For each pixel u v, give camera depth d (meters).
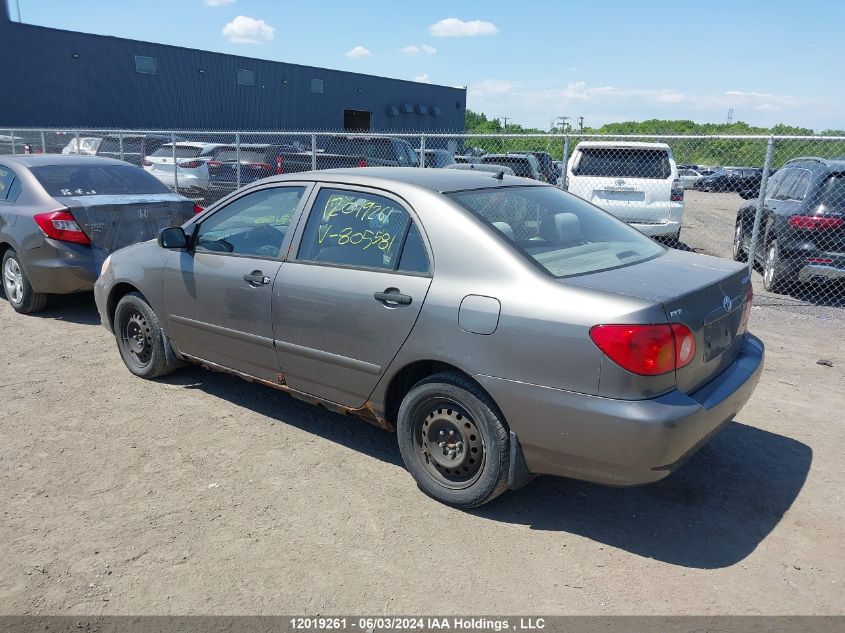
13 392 5.09
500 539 3.36
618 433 2.98
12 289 7.39
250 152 15.91
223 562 3.13
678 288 3.22
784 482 3.95
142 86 33.19
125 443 4.30
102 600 2.88
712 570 3.15
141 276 5.06
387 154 16.80
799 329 7.24
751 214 10.45
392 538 3.34
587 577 3.09
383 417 3.83
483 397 3.38
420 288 3.51
